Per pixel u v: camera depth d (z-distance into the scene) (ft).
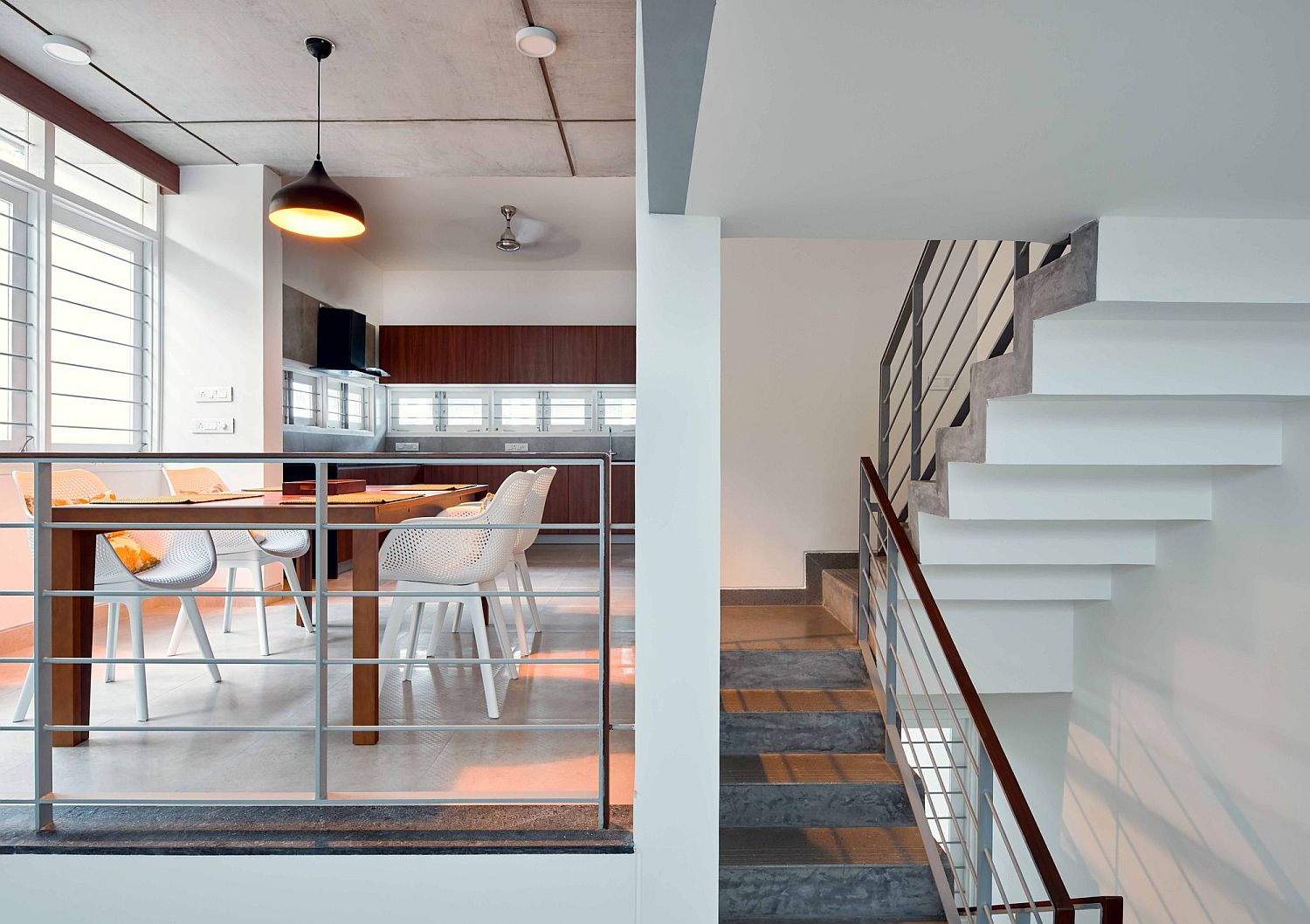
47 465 6.64
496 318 27.86
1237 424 8.03
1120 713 10.78
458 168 16.22
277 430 16.57
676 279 6.63
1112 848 10.93
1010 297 13.61
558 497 27.55
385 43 11.39
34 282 12.85
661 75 3.98
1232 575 8.66
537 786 7.33
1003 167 5.29
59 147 13.70
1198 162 5.15
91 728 6.43
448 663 6.47
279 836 6.46
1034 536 9.98
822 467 14.99
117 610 10.24
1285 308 6.57
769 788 9.86
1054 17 3.41
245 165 16.03
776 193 5.93
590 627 13.58
